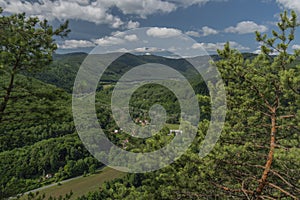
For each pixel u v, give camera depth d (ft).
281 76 18.37
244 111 24.18
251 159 22.72
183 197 22.30
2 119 20.80
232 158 21.76
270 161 20.15
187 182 22.18
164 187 22.82
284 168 20.26
